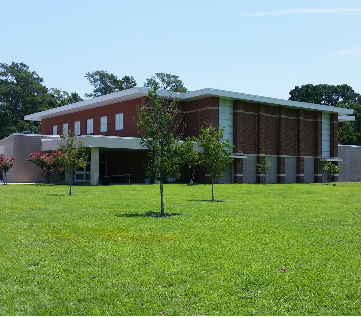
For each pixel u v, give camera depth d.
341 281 7.15
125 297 6.33
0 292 6.49
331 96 103.19
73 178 42.94
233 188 33.12
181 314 5.72
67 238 10.53
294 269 7.84
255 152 46.06
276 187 35.62
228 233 11.41
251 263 8.20
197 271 7.62
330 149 54.16
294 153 50.00
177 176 15.84
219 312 5.80
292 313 5.81
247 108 45.38
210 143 22.33
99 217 14.37
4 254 8.81
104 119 47.09
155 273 7.48
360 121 85.00
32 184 36.97
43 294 6.43
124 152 44.28
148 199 21.81
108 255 8.75
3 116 76.50
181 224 12.95
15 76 82.62
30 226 12.34
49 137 43.16
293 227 12.62
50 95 84.75
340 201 21.81
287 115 49.28
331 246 9.87
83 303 6.10
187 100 44.66
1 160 36.06
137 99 42.47
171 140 16.41
